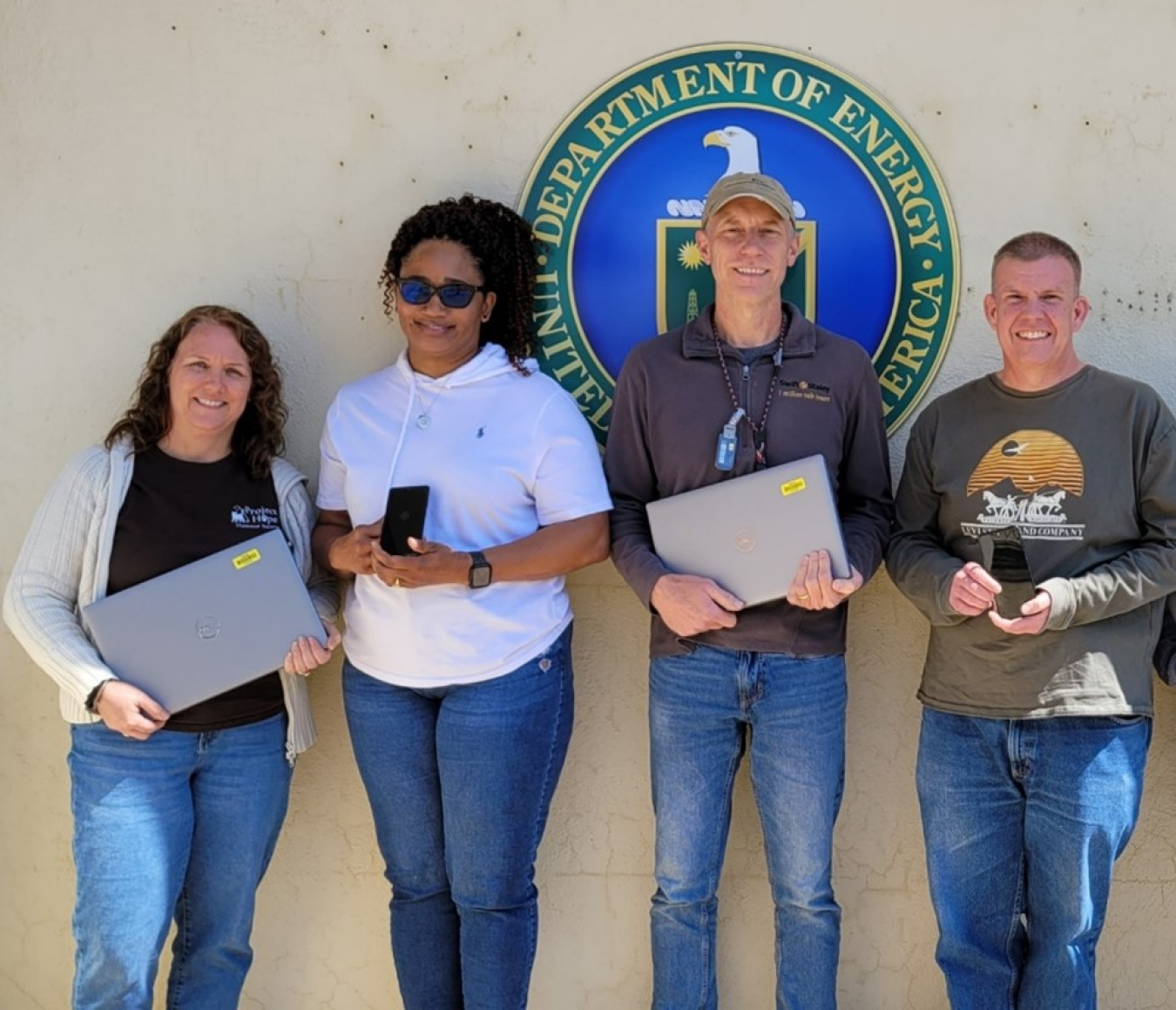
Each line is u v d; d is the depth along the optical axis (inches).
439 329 102.2
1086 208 116.9
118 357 118.4
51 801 120.3
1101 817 96.4
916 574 101.3
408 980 104.4
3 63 117.0
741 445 102.9
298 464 119.2
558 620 103.6
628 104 116.9
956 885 102.3
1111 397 98.8
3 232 117.8
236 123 117.2
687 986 105.1
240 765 99.9
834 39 116.3
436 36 116.6
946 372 118.0
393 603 100.2
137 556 97.7
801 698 101.2
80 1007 96.0
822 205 117.3
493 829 98.4
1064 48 116.2
